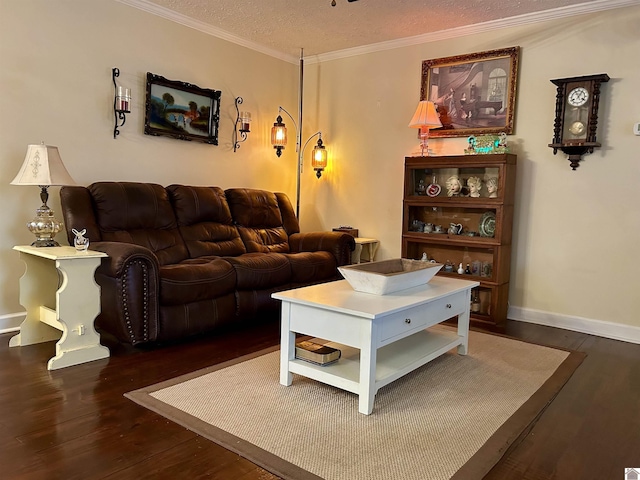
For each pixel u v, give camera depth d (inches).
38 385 90.5
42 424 75.5
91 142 136.8
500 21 151.9
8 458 65.7
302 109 205.8
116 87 140.9
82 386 90.8
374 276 94.5
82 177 135.6
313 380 97.3
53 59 127.0
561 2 136.9
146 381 94.2
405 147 177.6
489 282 149.2
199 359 108.2
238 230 161.2
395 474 64.6
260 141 189.8
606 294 139.1
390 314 84.4
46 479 61.2
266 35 172.1
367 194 189.3
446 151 168.6
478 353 117.8
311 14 150.6
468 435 75.9
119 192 129.6
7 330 124.1
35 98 124.4
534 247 150.9
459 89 163.2
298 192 196.9
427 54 170.4
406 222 167.2
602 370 108.5
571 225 144.0
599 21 136.8
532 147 150.0
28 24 121.7
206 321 122.3
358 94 189.0
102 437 72.1
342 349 102.5
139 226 133.3
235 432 75.0
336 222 199.2
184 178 163.0
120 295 105.8
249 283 133.7
